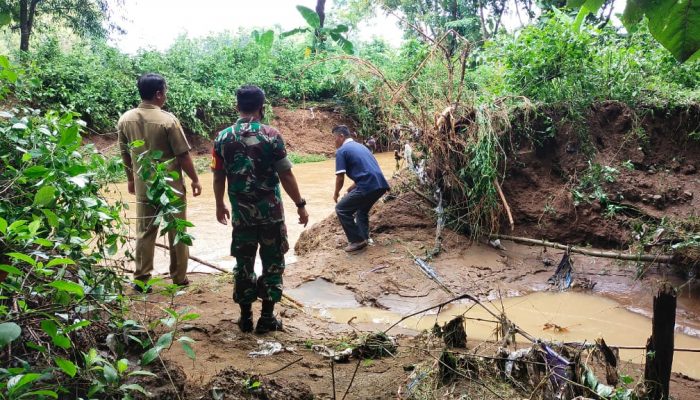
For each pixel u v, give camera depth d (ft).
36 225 7.25
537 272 22.07
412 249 23.20
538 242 23.61
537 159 25.82
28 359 8.18
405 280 20.83
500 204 24.50
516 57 28.27
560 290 20.59
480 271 21.79
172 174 11.29
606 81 27.58
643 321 18.06
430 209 25.31
